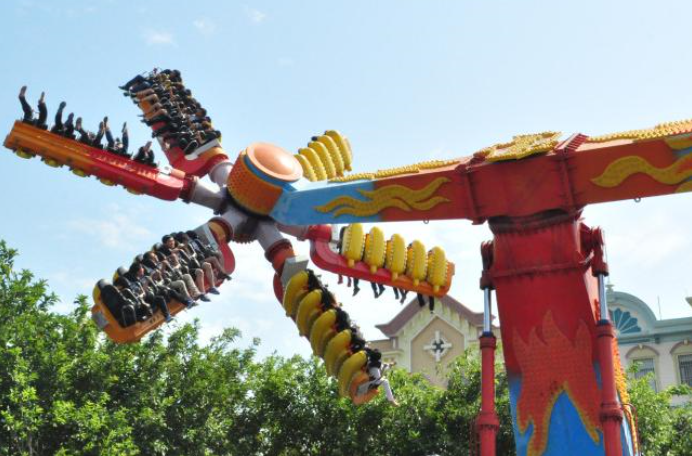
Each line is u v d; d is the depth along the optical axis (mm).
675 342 47094
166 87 27625
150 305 20734
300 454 34969
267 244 24375
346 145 27875
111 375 30781
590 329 19312
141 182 23312
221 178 25422
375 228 25234
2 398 27422
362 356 23922
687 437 33438
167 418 32062
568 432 19203
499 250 20047
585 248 19750
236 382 34500
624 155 18484
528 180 19422
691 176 17906
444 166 21000
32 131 22438
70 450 28062
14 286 29578
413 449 32562
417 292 25844
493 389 19719
